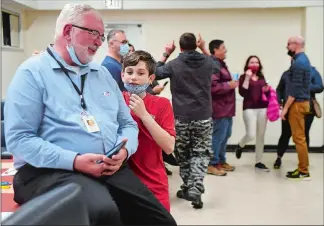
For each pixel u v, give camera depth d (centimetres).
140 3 572
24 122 126
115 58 266
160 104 176
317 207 309
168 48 341
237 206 321
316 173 454
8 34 550
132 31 608
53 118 129
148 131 165
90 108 136
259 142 481
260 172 462
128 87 172
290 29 598
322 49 573
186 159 336
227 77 431
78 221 70
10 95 128
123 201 137
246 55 606
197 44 354
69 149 129
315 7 567
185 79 319
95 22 134
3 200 151
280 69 606
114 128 140
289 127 466
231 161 528
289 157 552
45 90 129
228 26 601
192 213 303
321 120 580
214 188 388
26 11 603
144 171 166
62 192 76
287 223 242
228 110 438
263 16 597
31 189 126
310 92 430
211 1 572
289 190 378
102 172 129
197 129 325
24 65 132
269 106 469
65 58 135
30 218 66
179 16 602
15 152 127
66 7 136
